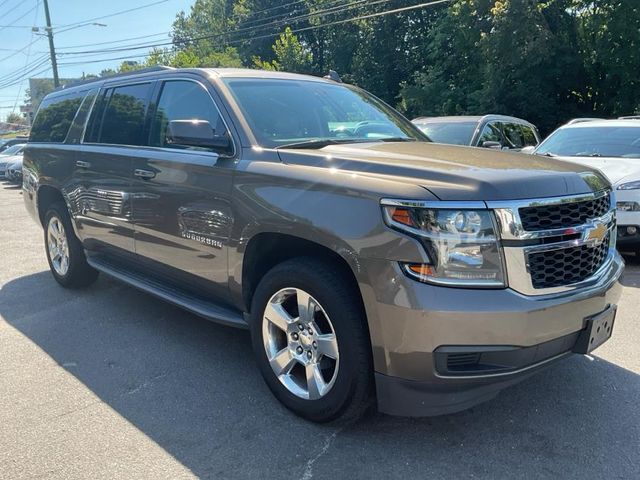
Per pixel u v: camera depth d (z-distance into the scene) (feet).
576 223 9.84
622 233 22.58
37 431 10.73
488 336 8.86
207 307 13.25
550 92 81.61
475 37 82.58
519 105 79.82
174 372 13.28
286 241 11.14
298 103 13.87
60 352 14.52
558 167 10.67
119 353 14.40
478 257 8.91
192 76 14.05
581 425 10.75
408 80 111.55
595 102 84.58
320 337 10.41
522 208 9.13
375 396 10.10
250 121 12.52
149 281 15.46
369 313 9.37
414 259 8.89
